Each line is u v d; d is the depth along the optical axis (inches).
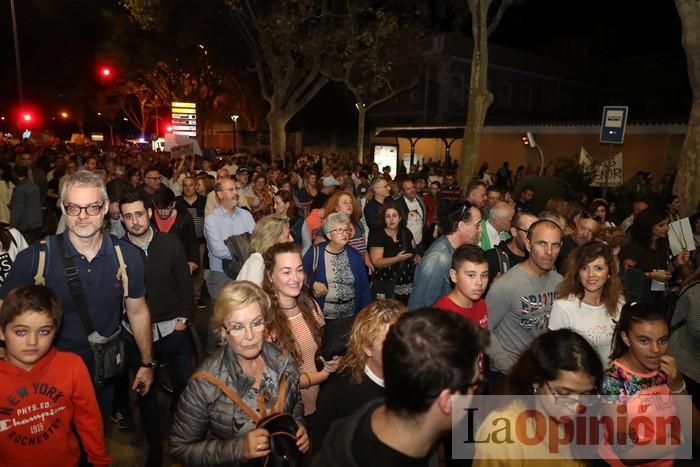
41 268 121.9
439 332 59.7
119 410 180.7
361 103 964.6
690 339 150.9
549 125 1020.5
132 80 1469.0
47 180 477.4
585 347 79.3
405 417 60.3
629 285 212.2
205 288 345.7
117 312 132.5
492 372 153.2
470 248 139.8
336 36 874.1
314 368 139.1
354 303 190.7
